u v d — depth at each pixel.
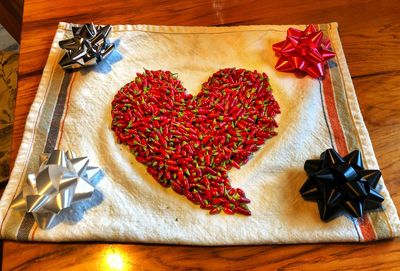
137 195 0.36
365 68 0.46
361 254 0.34
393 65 0.46
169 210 0.35
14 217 0.34
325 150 0.38
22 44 0.47
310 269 0.33
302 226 0.35
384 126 0.41
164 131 0.38
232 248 0.34
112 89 0.43
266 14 0.50
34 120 0.40
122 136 0.39
